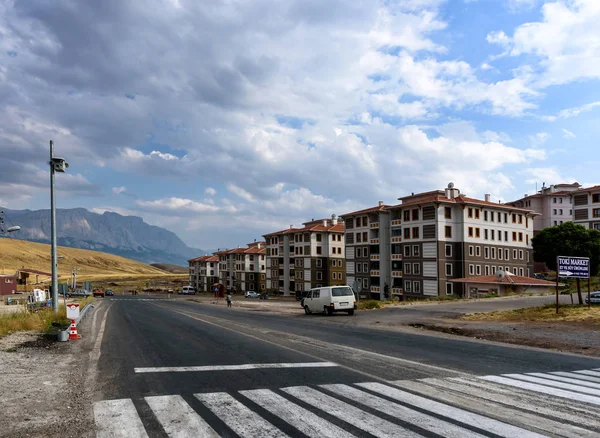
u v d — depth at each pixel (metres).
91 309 37.84
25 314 20.30
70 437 5.54
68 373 9.56
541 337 15.84
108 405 6.93
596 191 74.25
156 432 5.67
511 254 65.38
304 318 27.77
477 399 7.23
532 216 69.12
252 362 10.79
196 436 5.52
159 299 80.75
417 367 10.16
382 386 8.16
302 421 6.06
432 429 5.72
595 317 20.58
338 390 7.84
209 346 13.82
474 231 61.25
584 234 39.31
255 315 31.23
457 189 63.47
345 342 14.91
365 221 73.94
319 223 97.06
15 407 6.88
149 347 13.62
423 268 61.28
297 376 9.09
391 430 5.69
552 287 52.91
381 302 41.28
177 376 9.12
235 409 6.64
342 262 91.44
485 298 45.22
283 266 100.31
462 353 12.48
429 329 20.44
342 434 5.55
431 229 60.34
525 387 8.14
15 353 12.11
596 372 9.84
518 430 5.70
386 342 14.97
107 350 12.99
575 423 6.01
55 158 21.16
